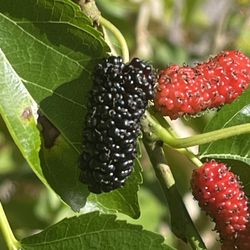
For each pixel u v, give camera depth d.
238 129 0.13
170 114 0.13
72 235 0.13
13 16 0.13
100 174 0.12
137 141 0.12
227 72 0.13
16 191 0.25
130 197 0.13
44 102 0.13
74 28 0.12
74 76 0.13
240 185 0.13
